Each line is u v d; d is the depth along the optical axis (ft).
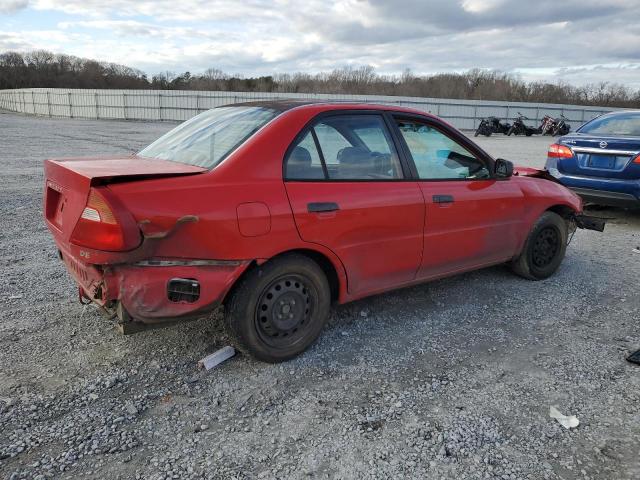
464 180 13.60
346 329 12.55
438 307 14.05
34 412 8.91
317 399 9.61
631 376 10.62
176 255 9.13
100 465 7.72
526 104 128.26
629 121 24.56
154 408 9.19
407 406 9.43
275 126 10.51
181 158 10.98
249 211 9.59
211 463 7.84
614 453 8.26
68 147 56.13
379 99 123.75
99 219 8.55
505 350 11.69
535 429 8.83
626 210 28.37
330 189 10.80
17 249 18.29
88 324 12.35
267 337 10.55
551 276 16.78
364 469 7.79
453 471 7.78
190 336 11.85
